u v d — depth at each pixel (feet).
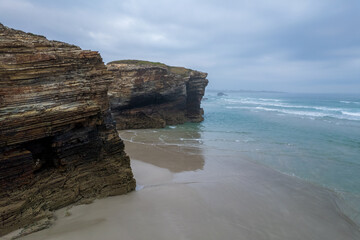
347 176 55.26
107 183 40.14
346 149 77.87
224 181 51.19
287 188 48.47
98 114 38.09
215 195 43.78
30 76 30.83
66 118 32.73
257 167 61.00
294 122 139.64
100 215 34.04
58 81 33.50
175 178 52.31
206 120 150.20
